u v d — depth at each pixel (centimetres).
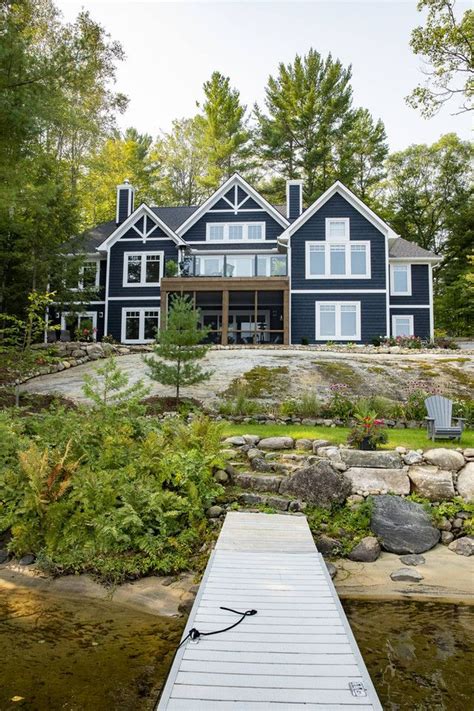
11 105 1173
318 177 4003
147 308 2659
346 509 665
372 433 778
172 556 567
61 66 1301
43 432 788
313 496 676
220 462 717
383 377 1314
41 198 1345
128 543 573
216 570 473
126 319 2669
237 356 1591
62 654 388
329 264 2464
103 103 2216
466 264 3844
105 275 2734
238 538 559
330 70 3888
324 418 1029
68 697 331
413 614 460
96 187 3481
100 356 1703
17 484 645
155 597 499
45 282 1952
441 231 4166
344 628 369
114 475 665
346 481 688
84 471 652
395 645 401
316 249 2475
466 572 554
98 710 317
